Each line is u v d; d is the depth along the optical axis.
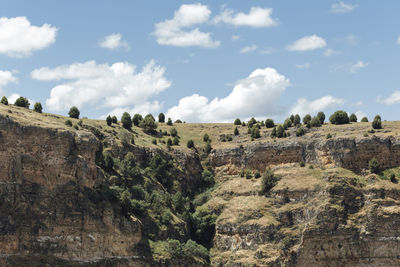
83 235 101.62
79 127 127.69
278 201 124.25
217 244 122.81
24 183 98.56
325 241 113.25
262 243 117.44
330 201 115.69
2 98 121.12
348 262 112.19
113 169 120.75
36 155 100.44
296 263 113.19
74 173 103.94
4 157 96.19
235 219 123.06
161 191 127.88
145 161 135.62
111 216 105.69
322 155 129.50
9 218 94.31
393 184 118.38
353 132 135.00
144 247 109.62
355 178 120.75
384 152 125.31
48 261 95.62
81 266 99.19
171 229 117.75
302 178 126.50
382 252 111.31
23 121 101.06
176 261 111.25
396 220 112.31
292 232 117.44
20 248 94.19
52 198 100.38
